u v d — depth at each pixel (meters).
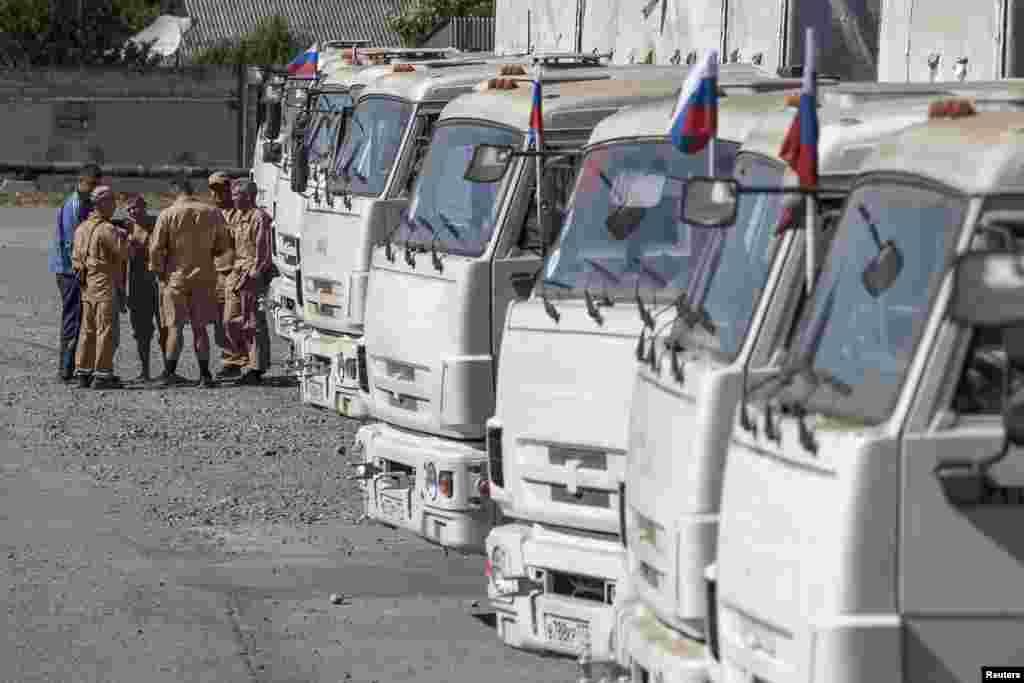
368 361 15.62
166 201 70.75
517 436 12.21
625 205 12.00
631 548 9.92
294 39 107.06
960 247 6.78
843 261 7.75
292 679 12.55
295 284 27.25
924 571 6.76
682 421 9.01
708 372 8.81
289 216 27.86
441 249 14.63
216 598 14.98
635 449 9.84
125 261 27.53
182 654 13.13
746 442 7.76
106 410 25.25
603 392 11.62
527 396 12.12
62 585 15.24
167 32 106.12
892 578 6.77
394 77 21.19
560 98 14.30
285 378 28.75
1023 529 6.75
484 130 14.92
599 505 11.79
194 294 27.80
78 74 75.94
